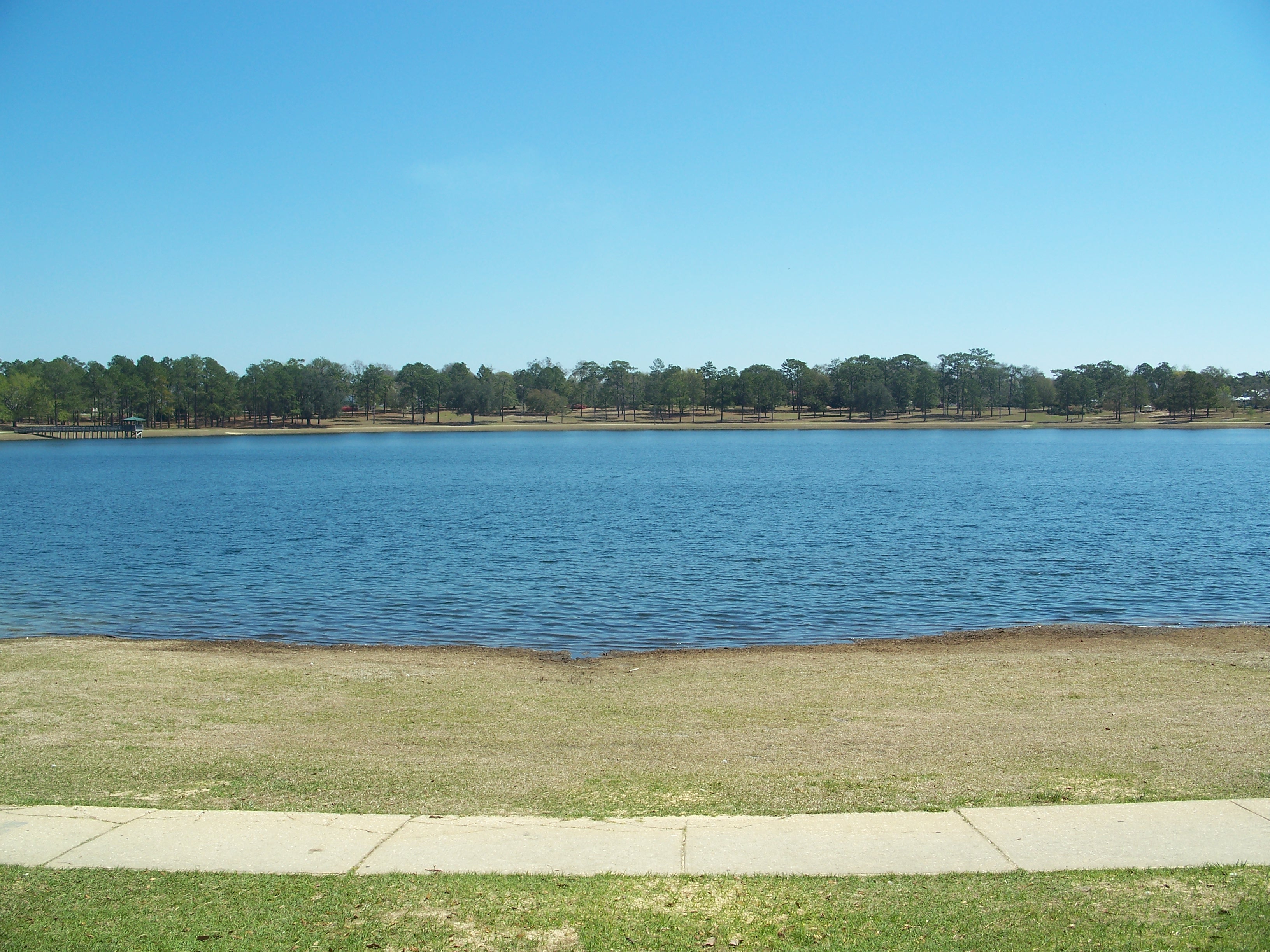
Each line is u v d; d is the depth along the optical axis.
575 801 8.75
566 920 6.14
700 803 8.62
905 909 6.23
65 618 23.91
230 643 19.94
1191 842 7.23
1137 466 92.12
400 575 30.78
